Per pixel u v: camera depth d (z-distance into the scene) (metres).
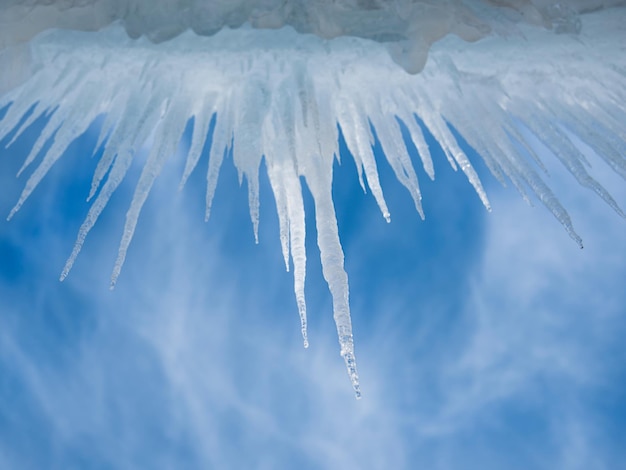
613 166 5.19
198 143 4.77
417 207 4.89
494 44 4.96
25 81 4.92
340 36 4.73
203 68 4.79
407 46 4.70
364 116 5.02
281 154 4.66
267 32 4.67
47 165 4.73
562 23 4.94
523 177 4.94
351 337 3.89
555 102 5.33
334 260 4.23
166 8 4.63
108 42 4.74
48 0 4.58
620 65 5.20
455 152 5.09
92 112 4.98
